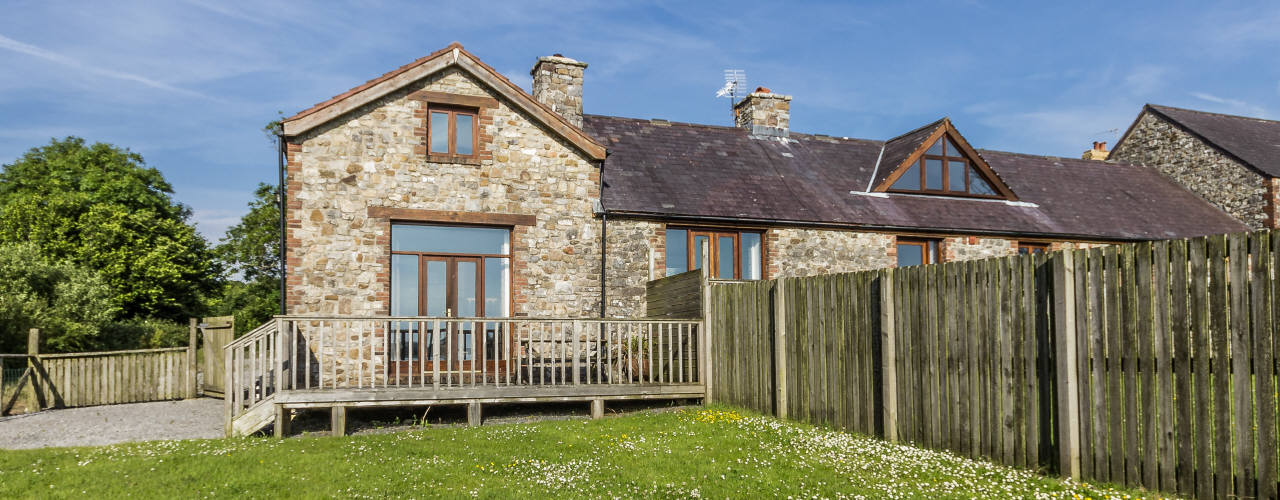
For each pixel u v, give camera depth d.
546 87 18.00
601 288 14.60
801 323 10.44
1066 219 19.00
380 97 13.53
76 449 9.46
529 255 14.16
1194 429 5.97
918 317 8.62
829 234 16.59
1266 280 5.55
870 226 16.69
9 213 30.14
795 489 7.03
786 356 10.72
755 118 20.28
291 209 12.95
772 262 16.08
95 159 35.03
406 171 13.62
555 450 8.96
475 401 11.32
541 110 14.36
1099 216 19.62
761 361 11.24
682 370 12.75
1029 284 7.30
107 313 23.44
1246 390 5.64
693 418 10.73
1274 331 5.50
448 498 7.02
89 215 30.66
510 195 14.17
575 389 11.77
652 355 12.70
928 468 7.50
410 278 13.63
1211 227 20.50
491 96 14.23
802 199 17.05
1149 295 6.31
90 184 33.56
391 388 10.99
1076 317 6.90
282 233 13.41
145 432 11.21
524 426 10.62
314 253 13.02
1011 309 7.49
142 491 7.36
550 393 11.65
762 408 11.16
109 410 13.80
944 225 17.34
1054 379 7.02
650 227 15.19
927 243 17.72
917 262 17.69
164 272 30.92
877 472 7.50
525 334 14.02
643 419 10.87
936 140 18.86
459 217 13.80
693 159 17.92
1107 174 22.69
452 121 14.12
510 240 14.28
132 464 8.45
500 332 14.02
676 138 18.89
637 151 17.66
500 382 12.59
